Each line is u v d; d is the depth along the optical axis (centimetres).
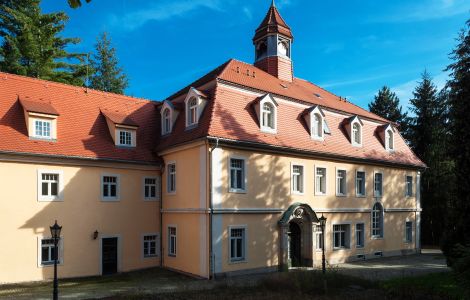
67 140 2162
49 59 3372
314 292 1628
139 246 2331
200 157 2117
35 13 3341
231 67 2636
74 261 2088
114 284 1908
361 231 2844
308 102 2678
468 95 2003
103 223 2205
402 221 3177
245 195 2186
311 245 2417
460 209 1944
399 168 3194
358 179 2869
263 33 3050
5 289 1783
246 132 2217
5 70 3119
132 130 2422
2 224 1902
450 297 1515
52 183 2080
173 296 1586
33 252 1972
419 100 4441
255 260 2195
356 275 2091
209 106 2220
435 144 4203
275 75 2983
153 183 2450
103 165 2231
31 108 2072
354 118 2866
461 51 2209
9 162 1941
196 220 2120
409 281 1861
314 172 2553
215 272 2022
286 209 2367
